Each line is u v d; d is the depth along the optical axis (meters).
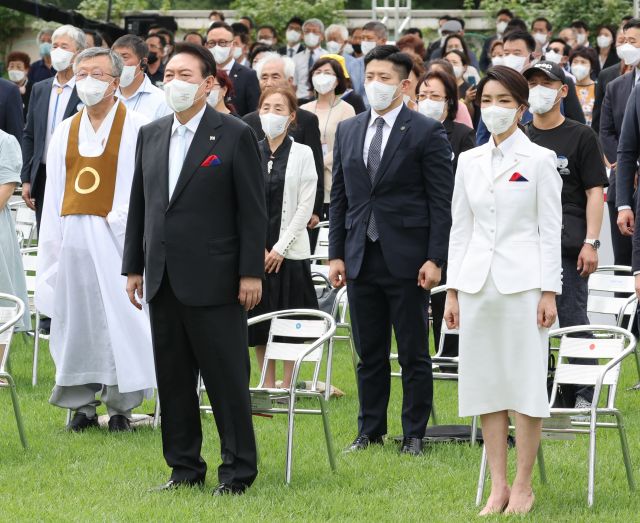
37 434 14.68
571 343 12.27
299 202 16.34
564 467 12.99
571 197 15.02
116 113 14.81
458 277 11.31
